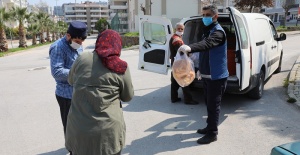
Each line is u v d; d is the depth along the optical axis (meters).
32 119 5.48
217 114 4.00
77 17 142.25
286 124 4.64
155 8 36.34
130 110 5.73
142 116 5.35
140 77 9.28
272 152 2.00
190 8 35.88
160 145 4.07
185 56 3.93
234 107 5.61
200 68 4.07
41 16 54.41
